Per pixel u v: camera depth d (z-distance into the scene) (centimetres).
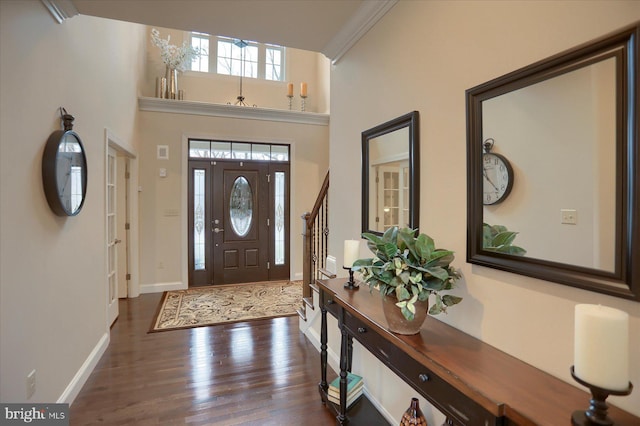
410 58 177
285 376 257
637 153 83
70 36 230
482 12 132
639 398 84
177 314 393
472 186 133
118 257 452
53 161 192
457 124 145
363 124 227
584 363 77
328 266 282
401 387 186
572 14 99
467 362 115
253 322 370
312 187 568
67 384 220
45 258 193
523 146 113
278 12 216
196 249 518
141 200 480
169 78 505
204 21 227
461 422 104
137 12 217
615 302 89
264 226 549
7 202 156
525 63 114
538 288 110
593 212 93
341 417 193
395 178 189
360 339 170
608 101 89
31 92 178
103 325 299
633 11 85
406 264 130
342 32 238
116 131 352
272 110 533
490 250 127
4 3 154
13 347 160
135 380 250
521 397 93
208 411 213
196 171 514
